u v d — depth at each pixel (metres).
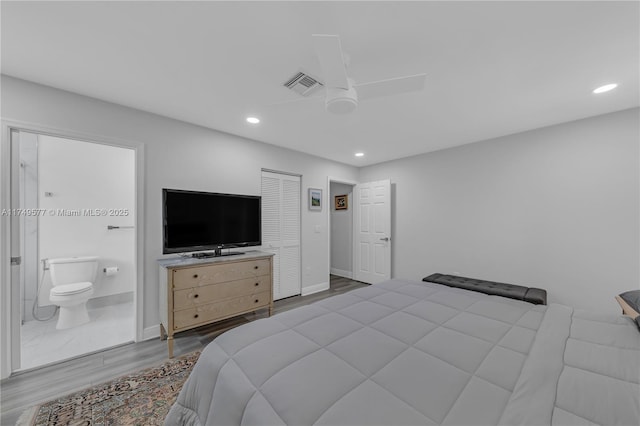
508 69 1.83
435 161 3.93
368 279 4.77
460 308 1.66
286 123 2.82
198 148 2.87
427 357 1.07
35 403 1.65
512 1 1.25
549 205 2.91
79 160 3.37
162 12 1.33
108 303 3.51
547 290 2.92
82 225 3.37
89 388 1.79
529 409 0.76
